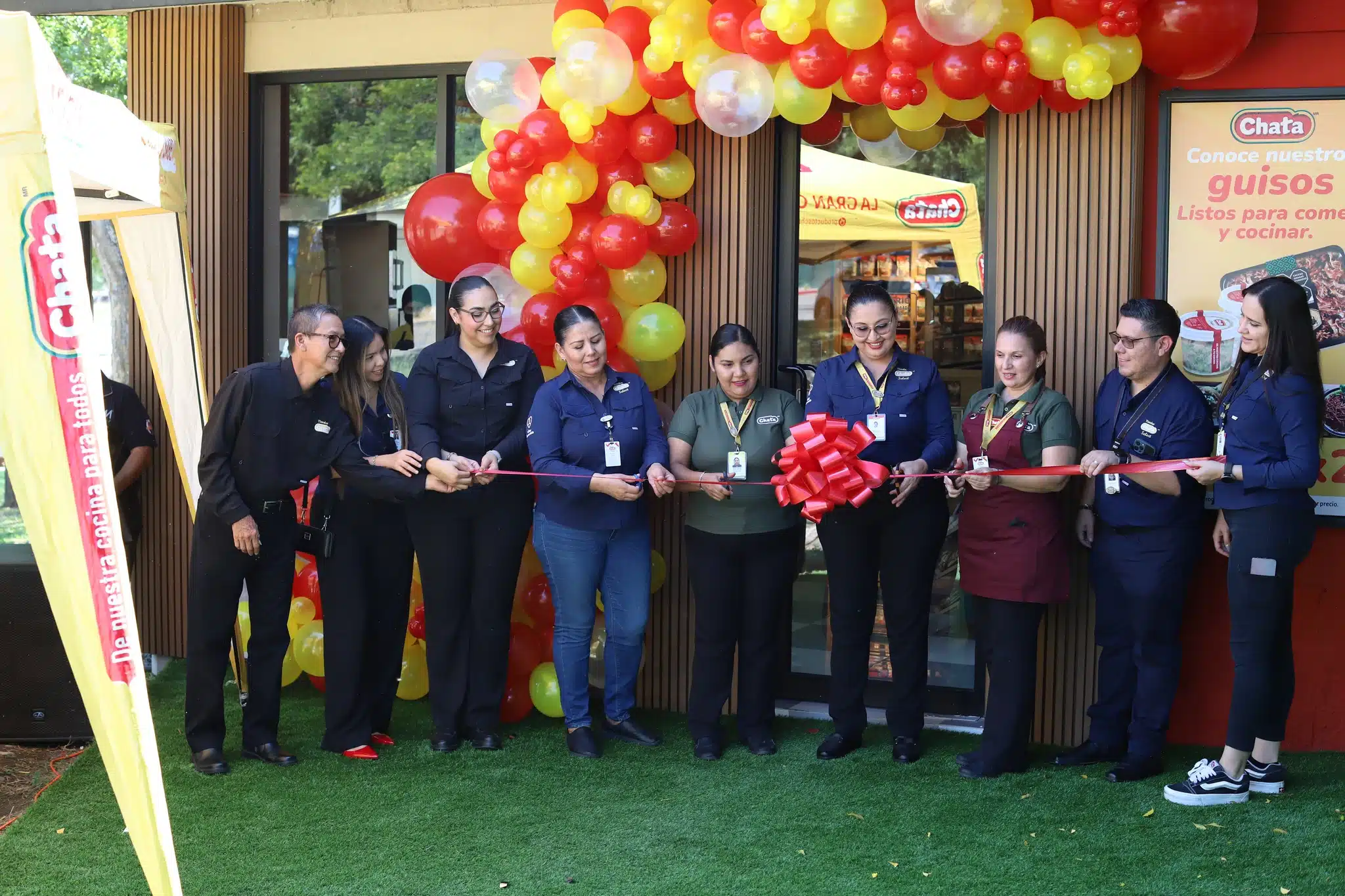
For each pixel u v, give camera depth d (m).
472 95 4.29
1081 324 4.28
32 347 2.54
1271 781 3.79
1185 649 4.31
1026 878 3.19
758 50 3.94
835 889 3.13
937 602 4.71
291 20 5.26
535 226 4.23
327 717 4.22
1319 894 3.08
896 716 4.14
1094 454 3.72
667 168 4.41
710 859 3.33
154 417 5.40
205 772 4.02
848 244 4.75
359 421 4.07
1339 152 4.12
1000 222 4.35
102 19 8.26
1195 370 4.28
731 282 4.61
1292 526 3.55
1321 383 3.60
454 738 4.28
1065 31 3.88
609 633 4.32
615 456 4.09
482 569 4.20
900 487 3.94
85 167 2.87
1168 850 3.36
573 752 4.22
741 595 4.23
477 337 4.12
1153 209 4.29
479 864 3.31
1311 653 4.22
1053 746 4.38
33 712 4.32
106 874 3.26
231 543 3.95
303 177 5.37
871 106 4.57
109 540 2.56
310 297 5.41
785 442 4.13
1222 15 3.85
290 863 3.32
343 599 4.18
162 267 4.46
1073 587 4.33
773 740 4.29
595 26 4.29
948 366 4.66
